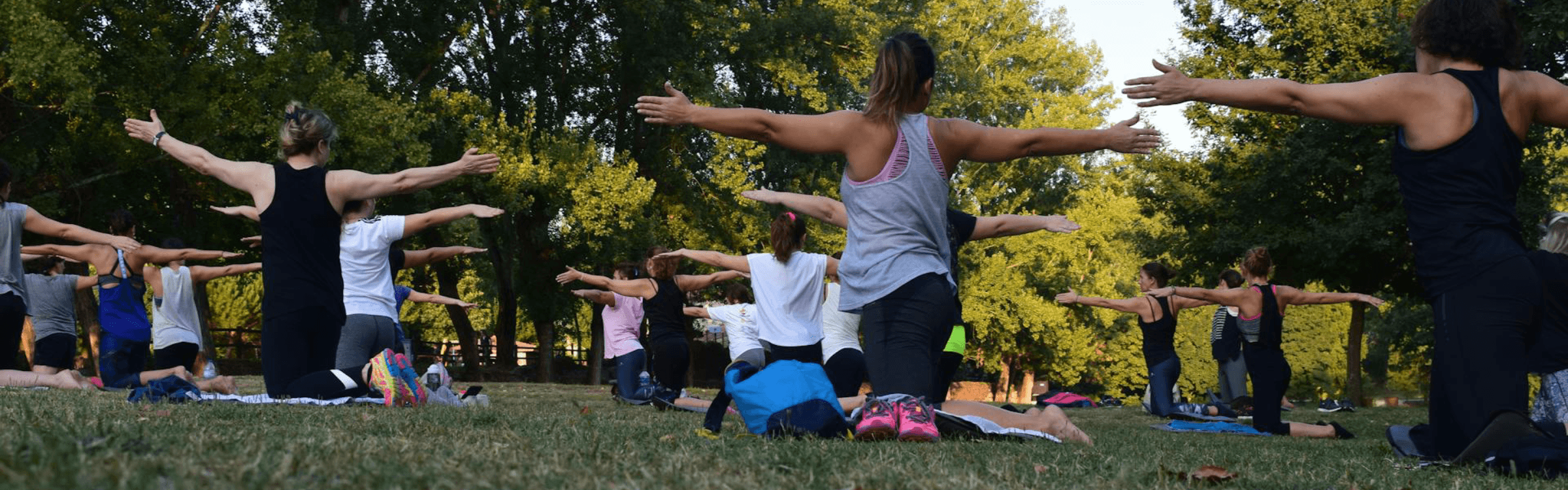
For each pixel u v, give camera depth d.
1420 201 3.64
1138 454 3.98
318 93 19.45
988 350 45.69
